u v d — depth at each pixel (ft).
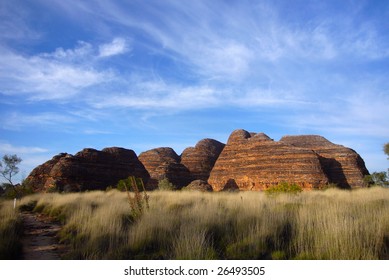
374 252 25.50
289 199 65.62
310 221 31.76
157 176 288.71
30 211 85.46
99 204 69.92
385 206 43.98
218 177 288.30
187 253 25.88
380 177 197.16
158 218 36.76
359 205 48.34
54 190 184.24
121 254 28.89
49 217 67.56
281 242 30.09
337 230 26.63
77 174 212.43
